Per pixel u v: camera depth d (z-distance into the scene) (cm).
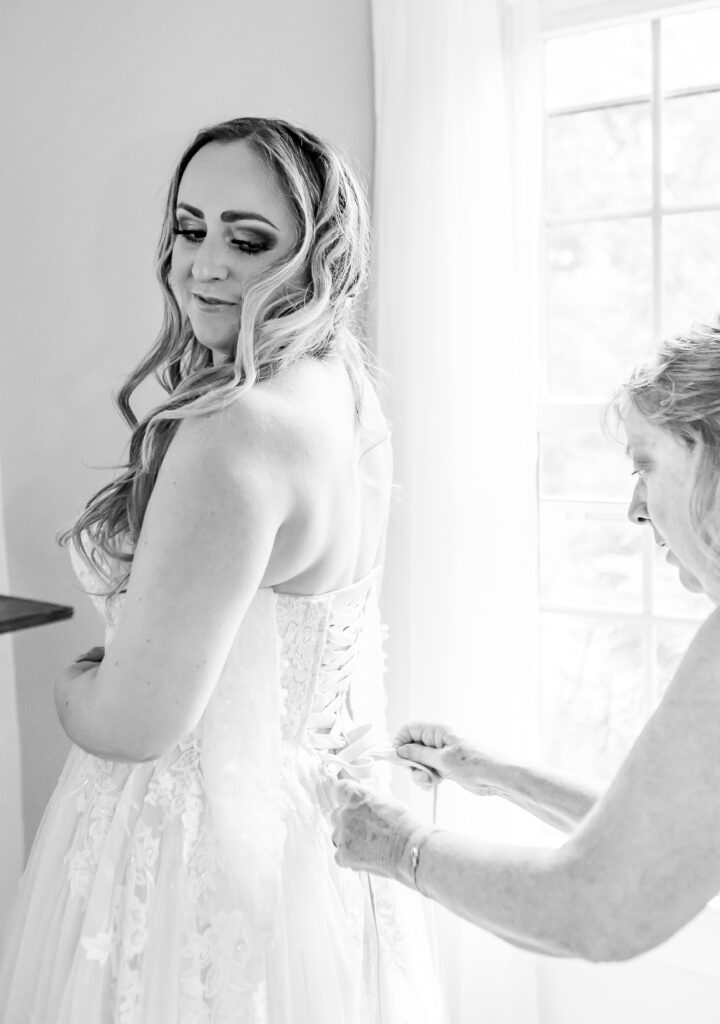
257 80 195
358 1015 126
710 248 195
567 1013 205
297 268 119
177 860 117
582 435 208
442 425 192
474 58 184
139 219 197
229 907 115
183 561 107
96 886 119
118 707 109
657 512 99
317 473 115
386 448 140
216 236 121
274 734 118
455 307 190
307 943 121
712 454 93
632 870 90
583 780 129
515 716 195
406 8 188
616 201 201
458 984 200
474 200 186
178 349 142
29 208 192
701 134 193
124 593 129
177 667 107
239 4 193
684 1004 195
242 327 116
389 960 133
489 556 192
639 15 186
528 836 203
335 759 129
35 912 130
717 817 87
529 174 187
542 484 213
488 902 98
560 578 214
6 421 193
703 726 87
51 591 199
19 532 195
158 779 119
